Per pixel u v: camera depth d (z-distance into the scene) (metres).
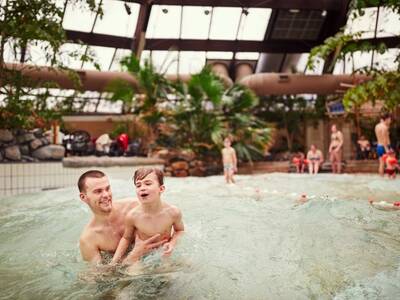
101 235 2.13
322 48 7.96
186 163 10.45
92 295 1.65
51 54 7.41
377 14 11.96
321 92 13.09
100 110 16.69
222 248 2.28
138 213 2.13
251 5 12.78
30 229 3.08
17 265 2.12
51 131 7.64
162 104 11.12
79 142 9.72
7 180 6.00
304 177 8.88
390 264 1.95
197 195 5.09
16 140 6.69
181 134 11.17
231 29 14.12
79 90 8.36
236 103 11.86
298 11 13.07
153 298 1.60
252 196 4.94
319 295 1.57
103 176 2.13
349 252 2.18
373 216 3.25
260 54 15.67
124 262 1.99
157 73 10.84
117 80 10.53
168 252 2.08
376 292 1.56
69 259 2.20
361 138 14.00
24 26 5.70
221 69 15.22
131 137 11.33
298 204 4.04
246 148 11.84
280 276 1.81
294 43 15.01
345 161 12.52
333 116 14.05
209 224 3.00
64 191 5.69
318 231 2.71
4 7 5.69
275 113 16.78
